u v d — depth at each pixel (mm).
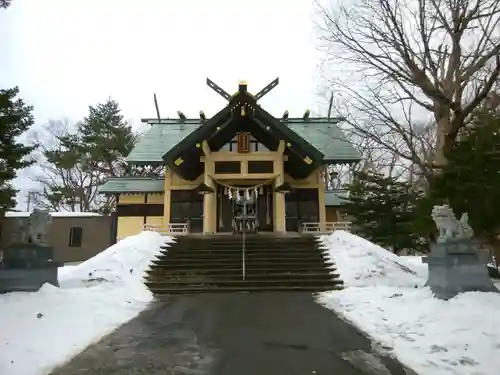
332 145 23953
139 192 24250
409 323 6910
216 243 15477
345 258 13234
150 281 12078
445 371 4621
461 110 12336
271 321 7605
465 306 7270
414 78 12836
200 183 22062
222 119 19938
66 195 36531
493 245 11891
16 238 9898
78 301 8805
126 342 6137
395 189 22031
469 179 11289
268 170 21062
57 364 5086
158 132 26984
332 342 6078
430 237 13203
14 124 17422
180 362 5156
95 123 37625
